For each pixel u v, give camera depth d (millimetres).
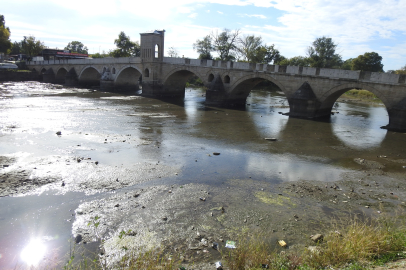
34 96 45250
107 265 7613
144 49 52438
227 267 7520
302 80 35688
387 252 7293
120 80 60531
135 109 37000
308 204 12047
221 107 42375
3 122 25516
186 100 50031
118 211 10719
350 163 18453
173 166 16125
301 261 7352
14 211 10500
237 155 19109
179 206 11312
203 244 8805
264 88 81562
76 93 52531
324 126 30625
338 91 33656
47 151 17859
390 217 11055
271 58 89938
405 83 27859
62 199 11570
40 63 81812
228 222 10266
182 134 24453
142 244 8703
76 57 100188
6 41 85000
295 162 18203
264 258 7434
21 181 13047
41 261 7832
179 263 7586
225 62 43156
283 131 27531
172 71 51375
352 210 11641
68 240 8836
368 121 34875
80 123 26797
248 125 29812
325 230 9906
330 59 76250
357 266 6574
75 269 7062
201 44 82500
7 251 8242
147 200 11711
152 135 23531
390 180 15578
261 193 12992
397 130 28938
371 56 73250
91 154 17609
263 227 10008
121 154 17906
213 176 14906
